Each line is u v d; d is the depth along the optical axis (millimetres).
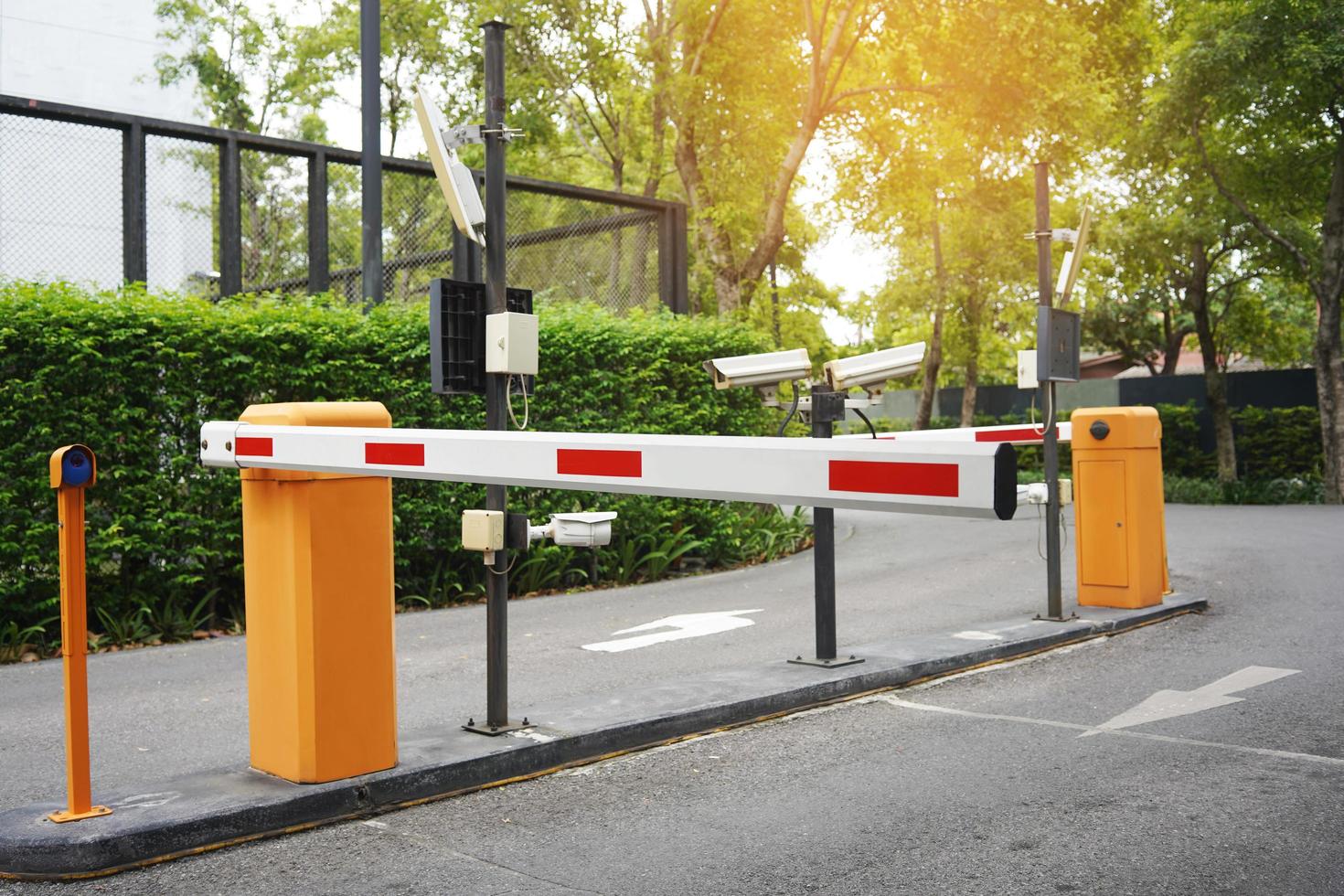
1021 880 3957
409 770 4875
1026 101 20000
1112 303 40156
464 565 11586
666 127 25766
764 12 22719
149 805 4430
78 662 4312
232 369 9852
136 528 9297
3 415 8797
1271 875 3973
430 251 14148
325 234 13102
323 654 4672
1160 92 23875
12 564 8875
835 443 3062
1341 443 24078
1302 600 10484
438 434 4246
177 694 7312
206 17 24547
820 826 4570
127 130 11773
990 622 9422
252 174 13047
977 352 37781
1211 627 9188
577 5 23141
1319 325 24375
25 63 20109
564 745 5445
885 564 13945
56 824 4219
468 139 5359
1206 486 26172
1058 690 7055
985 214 26062
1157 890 3859
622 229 15742
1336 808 4703
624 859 4203
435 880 4004
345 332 10508
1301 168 24328
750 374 6887
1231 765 5371
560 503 12055
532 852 4285
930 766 5422
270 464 4684
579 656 8375
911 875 4020
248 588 4906
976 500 2752
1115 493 9664
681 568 13531
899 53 22438
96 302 9289
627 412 12789
